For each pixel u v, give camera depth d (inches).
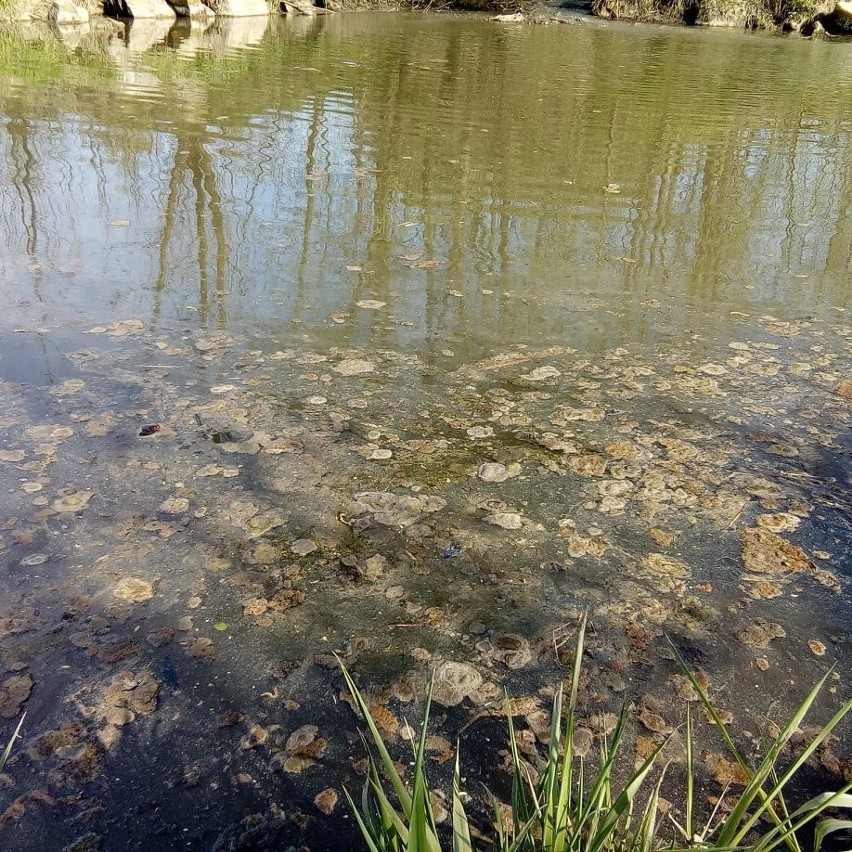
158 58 317.1
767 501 80.4
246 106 243.0
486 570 70.8
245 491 79.1
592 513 78.3
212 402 93.0
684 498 80.7
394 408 94.1
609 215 164.7
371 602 67.0
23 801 50.6
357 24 506.9
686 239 152.9
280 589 67.9
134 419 89.1
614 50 452.4
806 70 405.1
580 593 68.6
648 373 103.7
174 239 140.0
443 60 373.7
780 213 170.2
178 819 49.9
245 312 115.2
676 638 64.4
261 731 55.7
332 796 51.6
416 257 138.5
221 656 61.3
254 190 167.6
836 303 127.0
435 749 54.7
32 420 87.5
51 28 383.9
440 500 79.4
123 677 59.2
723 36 556.7
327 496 79.1
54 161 177.0
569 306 122.5
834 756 55.0
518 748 54.9
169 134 204.4
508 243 146.9
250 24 466.9
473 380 100.9
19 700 57.0
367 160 195.3
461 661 61.6
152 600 66.0
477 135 227.8
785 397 99.1
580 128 243.9
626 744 55.4
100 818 49.8
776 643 64.1
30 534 71.9
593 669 61.2
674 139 234.2
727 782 53.1
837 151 225.0
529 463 85.4
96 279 122.9
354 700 58.1
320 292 123.0
